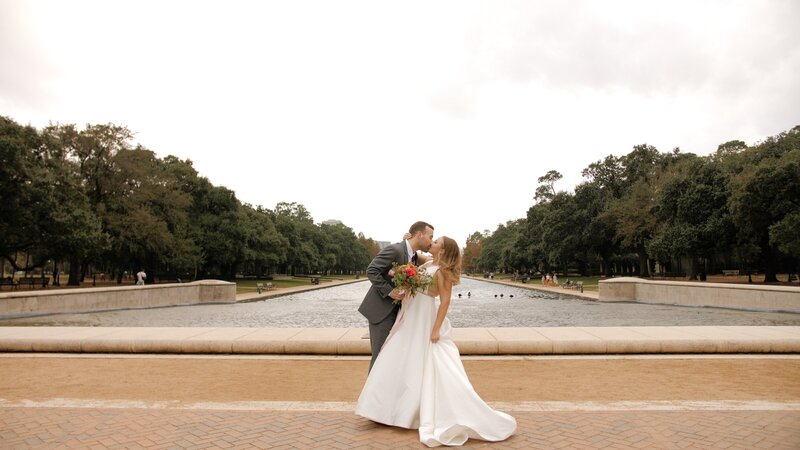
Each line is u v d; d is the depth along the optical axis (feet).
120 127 142.72
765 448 13.87
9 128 103.65
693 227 133.08
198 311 79.15
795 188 109.29
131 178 143.74
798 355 29.53
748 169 124.06
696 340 30.17
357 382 23.26
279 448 14.21
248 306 93.15
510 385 22.48
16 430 15.84
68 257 128.16
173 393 21.13
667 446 14.11
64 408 18.63
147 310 80.53
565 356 29.68
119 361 28.55
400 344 16.60
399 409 16.06
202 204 189.78
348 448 14.26
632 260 243.19
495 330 35.01
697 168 140.67
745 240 133.49
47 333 34.12
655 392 21.01
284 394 20.98
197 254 178.81
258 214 242.17
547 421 16.84
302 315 72.28
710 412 17.76
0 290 112.88
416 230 18.67
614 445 14.26
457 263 16.70
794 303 64.03
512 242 339.36
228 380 23.67
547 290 149.07
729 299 75.00
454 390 15.30
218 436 15.29
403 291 16.99
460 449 14.15
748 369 25.63
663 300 89.97
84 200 123.44
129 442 14.67
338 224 500.33
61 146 125.49
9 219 104.12
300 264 317.63
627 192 203.51
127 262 165.17
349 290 179.32
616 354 30.14
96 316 67.72
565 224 218.18
